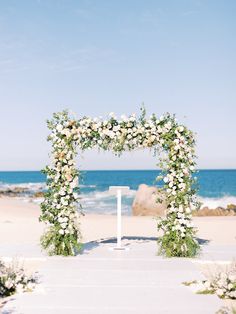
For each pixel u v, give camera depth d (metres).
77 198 10.99
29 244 12.88
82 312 6.52
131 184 82.88
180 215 10.86
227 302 7.10
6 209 25.55
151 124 11.04
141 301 7.11
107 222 19.88
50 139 11.11
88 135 11.11
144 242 13.48
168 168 11.07
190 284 8.21
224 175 108.44
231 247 12.49
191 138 11.06
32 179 109.12
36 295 7.45
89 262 10.14
